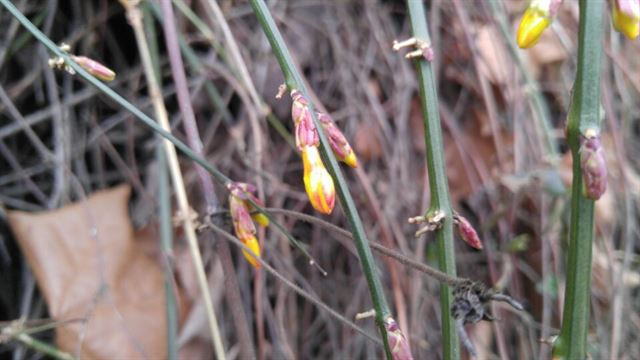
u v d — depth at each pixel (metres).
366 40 0.27
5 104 0.25
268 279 0.24
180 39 0.25
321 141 0.16
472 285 0.16
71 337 0.22
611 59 0.28
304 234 0.25
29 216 0.23
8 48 0.25
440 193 0.17
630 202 0.26
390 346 0.16
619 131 0.27
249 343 0.19
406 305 0.24
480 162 0.26
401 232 0.25
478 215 0.26
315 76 0.27
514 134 0.26
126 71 0.26
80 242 0.23
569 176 0.26
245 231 0.17
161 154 0.23
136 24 0.23
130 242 0.23
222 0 0.26
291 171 0.26
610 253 0.25
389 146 0.26
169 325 0.21
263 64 0.26
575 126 0.15
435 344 0.24
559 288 0.25
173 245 0.24
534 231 0.26
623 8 0.15
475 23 0.27
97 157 0.25
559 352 0.16
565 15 0.28
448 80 0.27
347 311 0.24
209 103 0.26
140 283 0.23
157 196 0.25
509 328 0.25
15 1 0.25
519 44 0.15
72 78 0.25
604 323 0.25
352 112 0.26
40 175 0.25
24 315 0.23
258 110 0.25
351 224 0.16
